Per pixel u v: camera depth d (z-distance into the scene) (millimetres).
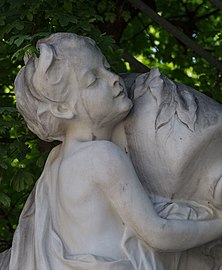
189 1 7848
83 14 5934
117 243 4359
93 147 4410
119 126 4570
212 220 4465
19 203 6891
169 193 4484
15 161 6789
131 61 6648
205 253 4574
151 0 7262
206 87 6914
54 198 4543
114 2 6910
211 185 4469
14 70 6715
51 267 4398
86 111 4473
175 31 6633
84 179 4391
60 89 4449
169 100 4504
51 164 4637
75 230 4410
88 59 4461
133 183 4363
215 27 7734
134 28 7867
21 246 4590
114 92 4473
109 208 4391
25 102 4539
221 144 4457
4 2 5902
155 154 4457
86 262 4297
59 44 4473
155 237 4328
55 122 4520
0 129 5883
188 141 4398
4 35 5988
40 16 5844
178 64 7730
